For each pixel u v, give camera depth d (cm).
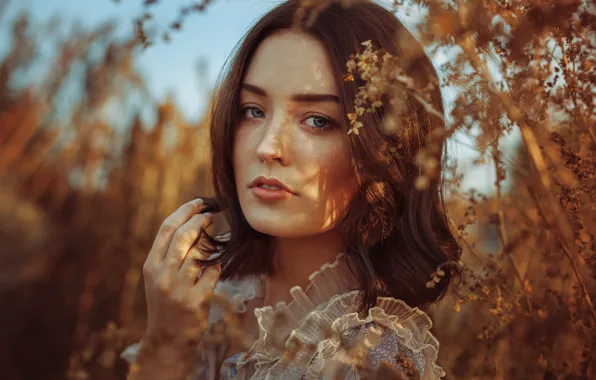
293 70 90
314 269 102
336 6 92
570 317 93
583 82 80
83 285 233
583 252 86
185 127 238
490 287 99
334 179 91
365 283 92
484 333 103
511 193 115
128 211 234
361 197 93
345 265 98
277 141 89
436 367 92
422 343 91
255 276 112
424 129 94
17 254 245
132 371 96
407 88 74
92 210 249
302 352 87
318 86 89
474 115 70
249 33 95
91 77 250
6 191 265
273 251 107
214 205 107
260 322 92
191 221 100
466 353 130
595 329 89
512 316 96
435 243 99
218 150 100
